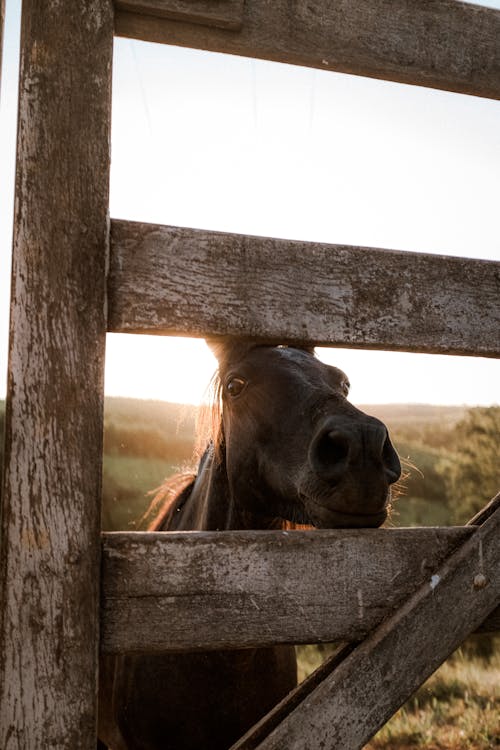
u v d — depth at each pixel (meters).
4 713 1.15
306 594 1.30
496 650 5.54
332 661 1.37
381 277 1.41
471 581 1.39
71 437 1.21
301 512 1.65
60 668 1.17
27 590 1.17
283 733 1.23
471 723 4.08
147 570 1.22
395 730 4.08
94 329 1.23
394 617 1.33
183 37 1.39
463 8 1.58
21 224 1.23
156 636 1.22
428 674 1.34
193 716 1.88
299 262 1.36
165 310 1.28
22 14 1.27
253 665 1.92
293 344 1.38
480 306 1.48
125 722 2.02
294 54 1.44
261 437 1.71
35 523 1.19
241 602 1.26
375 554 1.35
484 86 1.59
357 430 1.35
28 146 1.24
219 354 1.97
